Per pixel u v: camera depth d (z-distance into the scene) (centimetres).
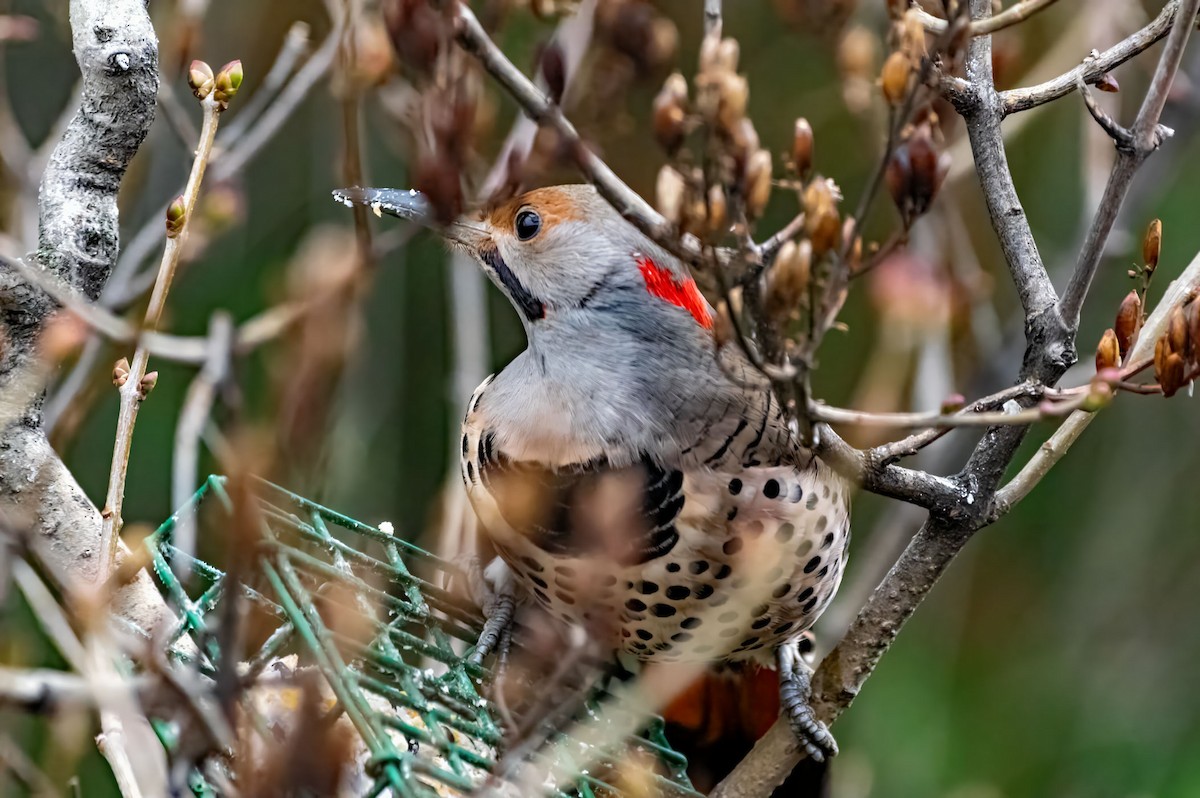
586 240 780
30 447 686
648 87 819
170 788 461
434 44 543
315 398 568
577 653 595
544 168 639
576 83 854
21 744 898
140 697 462
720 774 856
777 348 560
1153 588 1347
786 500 755
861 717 1267
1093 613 1344
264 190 1226
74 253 683
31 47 1185
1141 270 665
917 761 1248
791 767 780
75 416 866
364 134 1092
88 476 1112
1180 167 1301
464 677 725
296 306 639
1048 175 1352
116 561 668
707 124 544
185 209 654
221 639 468
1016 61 934
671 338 767
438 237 877
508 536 771
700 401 758
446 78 557
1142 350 686
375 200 815
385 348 1209
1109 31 1160
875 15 1038
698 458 752
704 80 545
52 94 1191
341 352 623
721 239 607
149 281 927
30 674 476
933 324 958
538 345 788
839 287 550
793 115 1255
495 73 549
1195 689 1302
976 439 1203
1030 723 1292
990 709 1302
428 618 782
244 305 1178
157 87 705
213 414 977
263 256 1209
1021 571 1361
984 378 1191
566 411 765
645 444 754
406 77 757
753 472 755
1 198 1003
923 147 555
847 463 659
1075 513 1372
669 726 857
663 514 751
